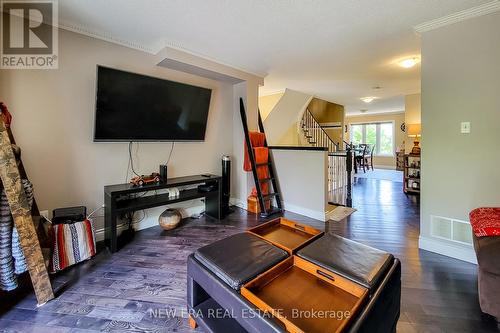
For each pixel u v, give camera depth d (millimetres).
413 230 2963
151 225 3152
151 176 2900
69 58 2398
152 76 2795
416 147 4941
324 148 3330
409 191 4934
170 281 1921
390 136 9422
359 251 1403
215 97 3771
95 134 2506
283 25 2379
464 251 2195
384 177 7020
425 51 2352
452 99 2205
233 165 4109
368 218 3428
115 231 2416
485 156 2068
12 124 2119
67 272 2041
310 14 2172
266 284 1224
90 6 2043
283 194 3910
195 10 2105
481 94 2061
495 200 2041
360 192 5062
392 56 3252
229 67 3516
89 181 2596
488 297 1438
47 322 1488
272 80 4465
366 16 2211
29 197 1797
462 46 2133
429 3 1993
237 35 2598
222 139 3918
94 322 1489
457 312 1565
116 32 2527
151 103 2842
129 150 2887
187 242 2670
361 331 925
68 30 2379
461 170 2189
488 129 2045
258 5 2033
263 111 5777
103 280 1930
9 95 2104
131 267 2133
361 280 1135
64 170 2422
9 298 1709
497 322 1473
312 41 2756
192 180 3102
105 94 2473
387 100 6727
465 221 2188
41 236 1894
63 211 2287
